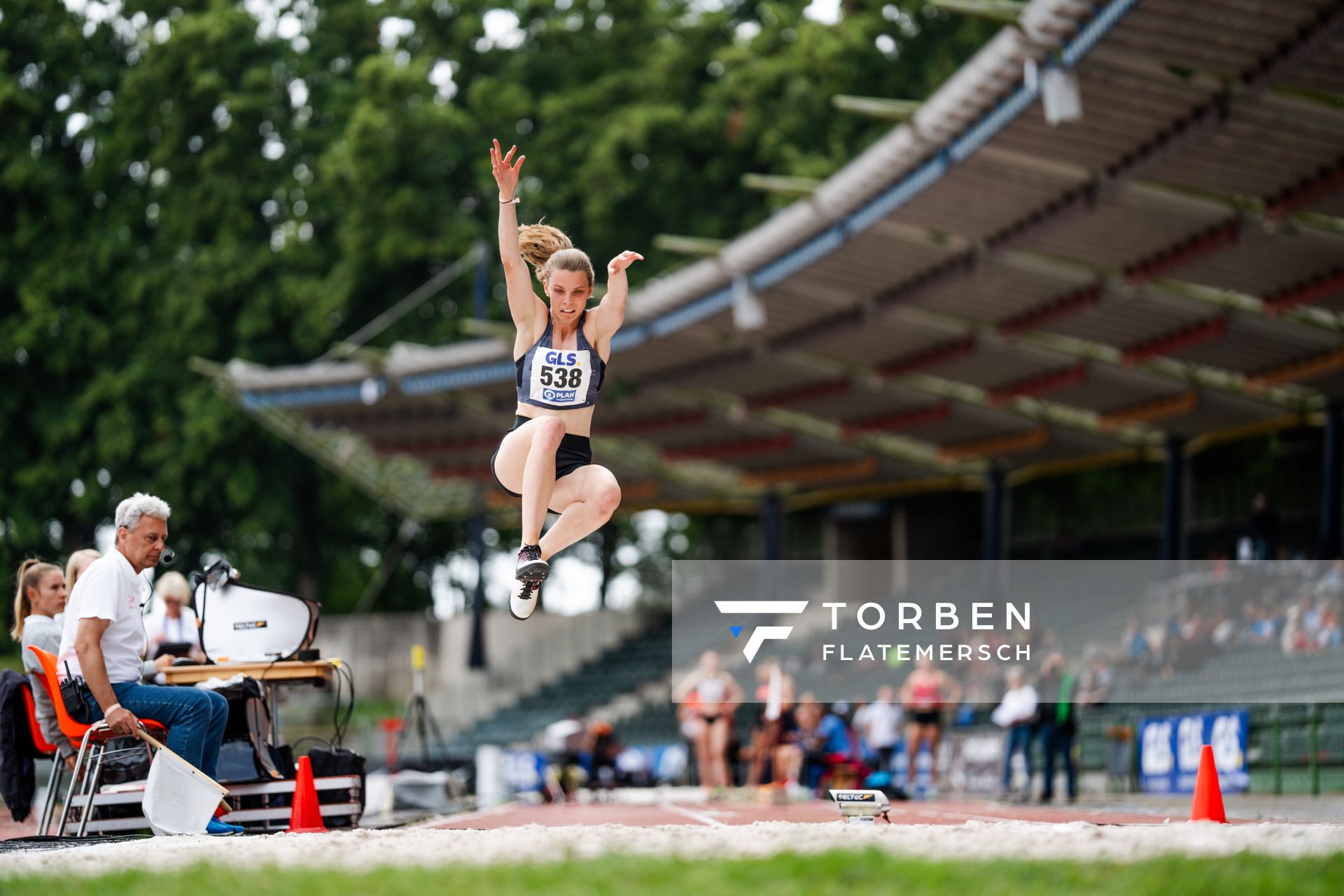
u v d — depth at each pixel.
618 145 105.00
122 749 23.02
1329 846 15.38
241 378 89.50
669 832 17.89
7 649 100.56
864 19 103.56
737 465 102.25
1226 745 47.12
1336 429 70.00
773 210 104.81
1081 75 45.53
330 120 111.88
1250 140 47.47
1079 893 12.31
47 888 13.42
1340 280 56.19
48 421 104.75
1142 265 59.69
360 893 12.67
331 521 119.12
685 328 74.50
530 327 19.62
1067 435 86.94
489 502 104.69
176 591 31.55
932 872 13.21
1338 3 39.53
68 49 109.12
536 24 114.75
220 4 108.50
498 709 99.38
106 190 110.69
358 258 105.19
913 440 91.56
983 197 56.53
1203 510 90.69
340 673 26.39
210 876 13.77
